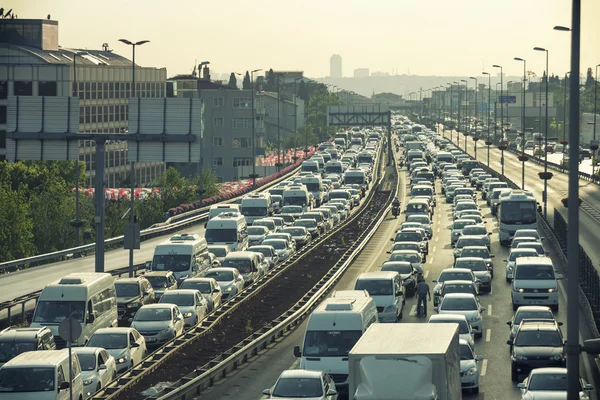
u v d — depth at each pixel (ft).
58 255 500.74
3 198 607.37
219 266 453.17
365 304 259.60
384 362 169.68
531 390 212.43
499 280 437.99
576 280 157.89
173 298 341.62
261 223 593.42
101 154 375.66
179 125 369.50
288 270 483.10
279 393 205.98
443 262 495.00
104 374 248.11
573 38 167.32
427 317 348.18
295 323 353.31
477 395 243.19
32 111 371.76
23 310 350.02
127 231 424.46
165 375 272.92
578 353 156.04
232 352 289.12
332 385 217.36
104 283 318.65
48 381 212.43
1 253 597.52
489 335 320.50
